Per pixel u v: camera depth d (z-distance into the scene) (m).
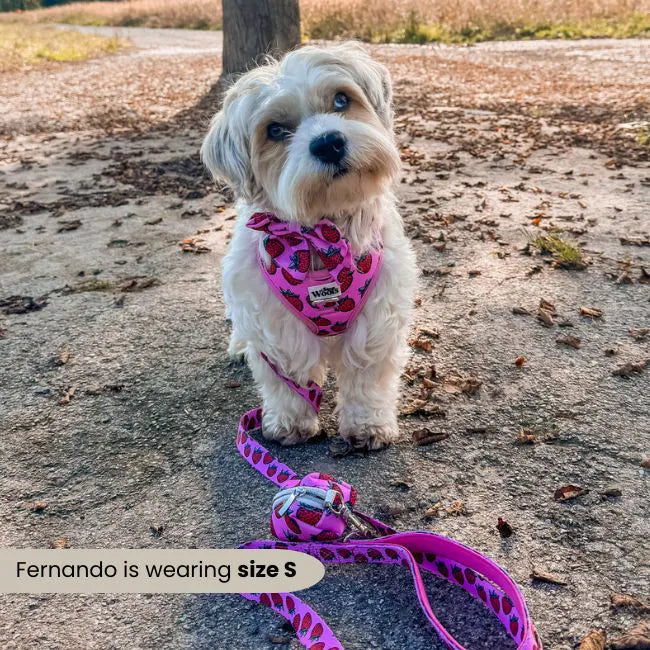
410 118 2.42
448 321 0.92
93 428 0.76
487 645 0.48
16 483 0.68
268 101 0.60
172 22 9.09
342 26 5.73
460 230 1.26
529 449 0.67
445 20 5.57
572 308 0.94
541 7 5.54
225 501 0.63
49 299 1.08
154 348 0.92
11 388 0.84
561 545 0.55
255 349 0.70
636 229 1.22
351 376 0.69
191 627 0.51
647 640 0.46
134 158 2.01
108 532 0.61
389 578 0.54
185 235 1.33
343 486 0.58
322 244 0.61
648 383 0.76
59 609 0.53
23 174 1.89
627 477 0.62
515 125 2.20
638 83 2.93
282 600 0.50
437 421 0.73
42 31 8.34
